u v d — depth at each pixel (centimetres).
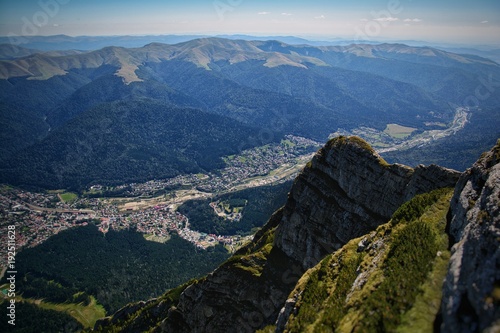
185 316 10456
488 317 3272
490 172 5138
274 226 13438
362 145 9556
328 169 10125
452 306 3747
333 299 5934
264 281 9706
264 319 9238
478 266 3769
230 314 9675
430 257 5141
